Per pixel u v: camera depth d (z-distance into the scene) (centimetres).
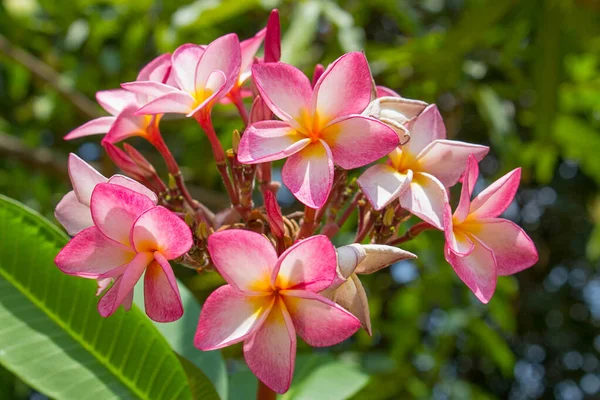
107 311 51
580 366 232
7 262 59
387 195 54
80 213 56
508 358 128
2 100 158
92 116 116
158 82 59
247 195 58
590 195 207
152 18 118
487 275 55
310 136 54
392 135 52
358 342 136
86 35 123
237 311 51
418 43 109
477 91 115
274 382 50
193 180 147
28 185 138
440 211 54
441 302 123
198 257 55
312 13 97
